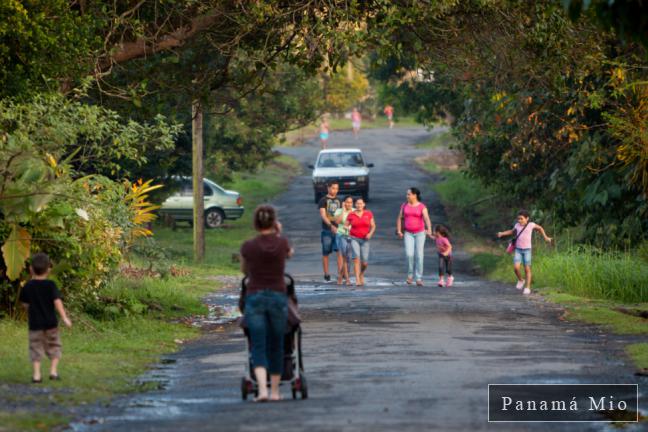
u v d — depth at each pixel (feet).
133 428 50.75
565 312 112.37
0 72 94.48
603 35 127.95
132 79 126.52
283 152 504.02
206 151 258.37
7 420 51.75
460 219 284.00
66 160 101.09
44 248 94.58
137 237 133.08
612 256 150.51
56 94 99.25
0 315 93.25
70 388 64.18
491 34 122.52
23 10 90.12
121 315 103.19
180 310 116.37
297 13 115.65
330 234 158.10
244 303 60.90
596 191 154.61
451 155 448.65
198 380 70.03
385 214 288.10
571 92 151.33
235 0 115.24
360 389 63.46
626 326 99.91
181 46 125.18
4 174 91.25
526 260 137.08
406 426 50.42
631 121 141.28
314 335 94.07
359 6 114.21
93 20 106.52
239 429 49.52
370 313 112.88
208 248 223.92
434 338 90.58
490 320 105.60
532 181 204.13
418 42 119.96
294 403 58.39
